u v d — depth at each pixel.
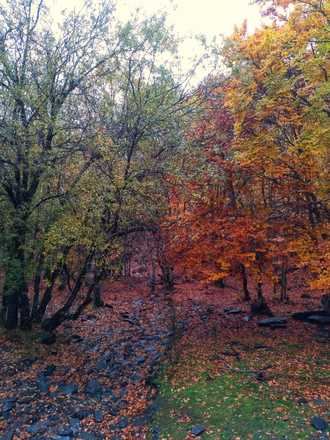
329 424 9.45
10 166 14.04
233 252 14.58
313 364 13.24
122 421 10.53
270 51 13.09
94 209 12.61
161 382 12.60
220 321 19.23
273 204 17.09
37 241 14.45
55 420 10.52
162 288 26.48
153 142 14.38
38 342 15.49
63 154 14.16
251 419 9.98
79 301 22.19
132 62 14.02
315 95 11.67
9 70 13.51
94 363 14.21
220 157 15.77
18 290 15.55
